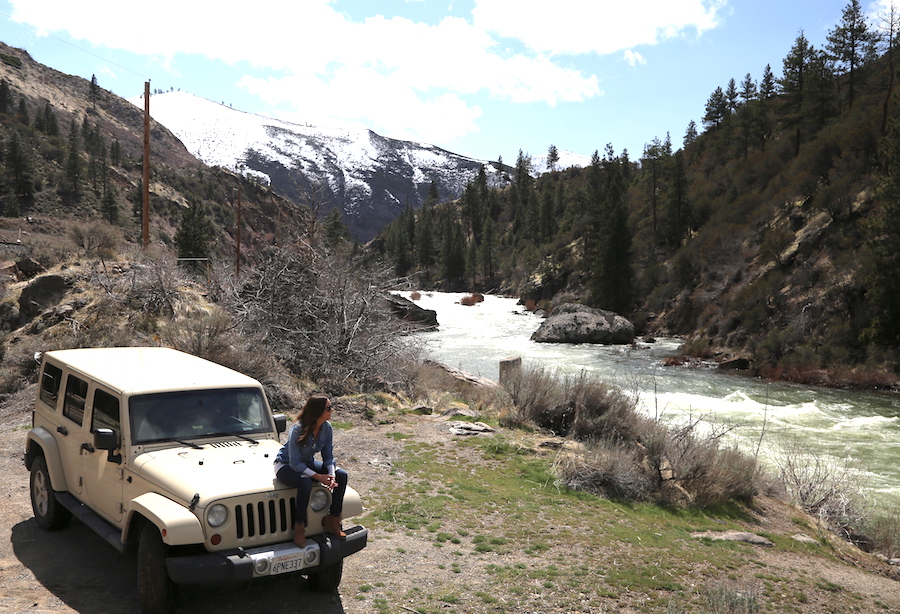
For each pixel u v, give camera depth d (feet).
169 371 19.36
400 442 34.99
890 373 90.07
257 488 15.08
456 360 103.09
